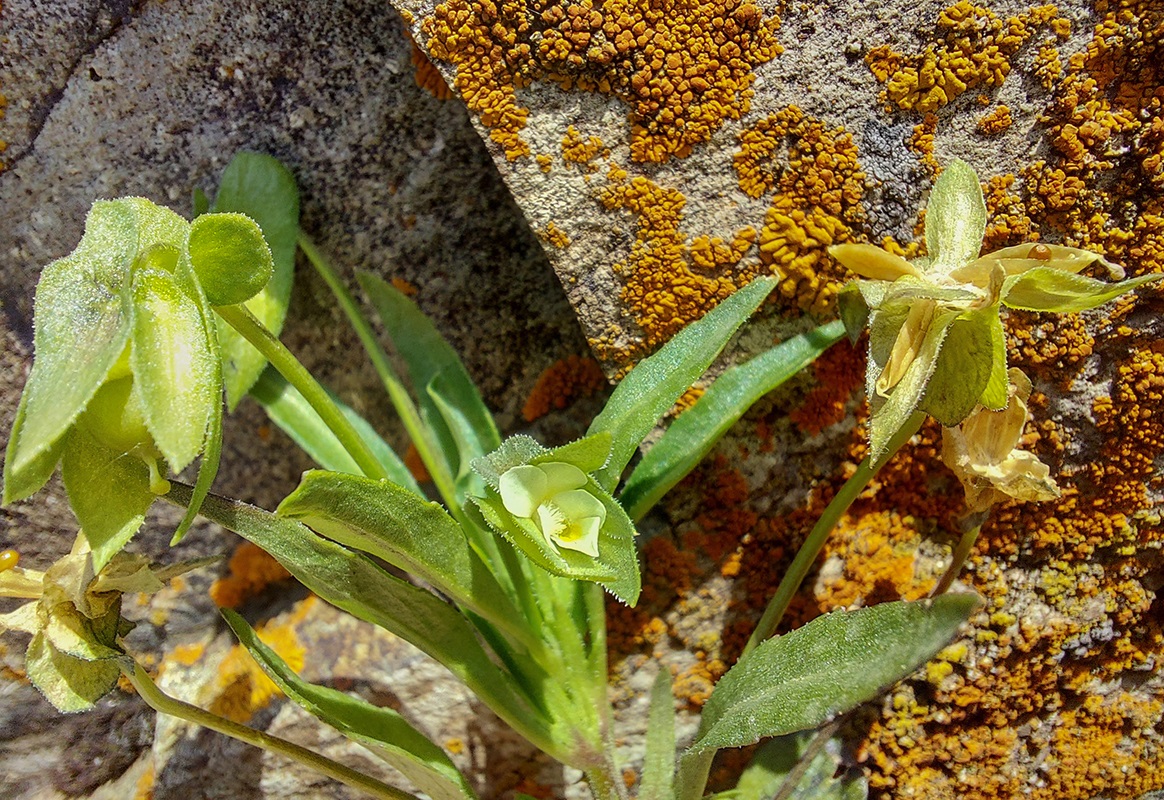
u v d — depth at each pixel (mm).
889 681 60
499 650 78
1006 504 83
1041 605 85
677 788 71
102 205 53
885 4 76
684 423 79
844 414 84
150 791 93
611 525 59
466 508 74
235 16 82
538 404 92
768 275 79
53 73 83
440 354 86
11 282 87
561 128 78
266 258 54
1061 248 60
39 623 62
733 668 68
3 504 51
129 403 52
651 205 79
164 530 95
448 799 74
